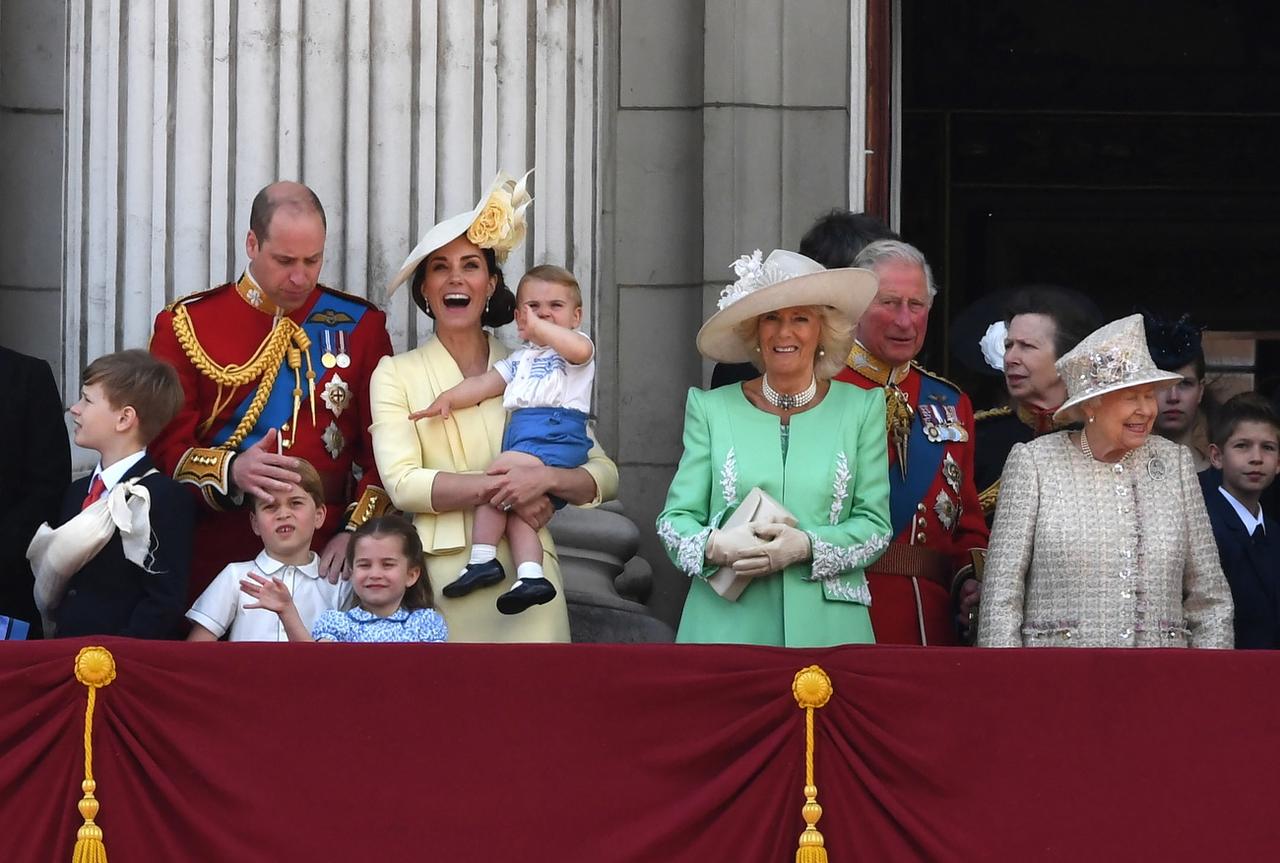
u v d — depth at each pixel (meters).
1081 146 49.06
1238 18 48.97
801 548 23.36
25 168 31.77
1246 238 49.06
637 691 21.45
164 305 28.75
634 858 21.25
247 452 24.47
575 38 30.50
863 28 32.84
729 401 24.53
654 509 32.19
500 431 24.92
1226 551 26.66
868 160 33.03
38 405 25.86
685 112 32.78
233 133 29.02
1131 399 23.67
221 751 21.27
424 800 21.28
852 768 21.47
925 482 26.20
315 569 24.50
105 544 23.30
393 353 27.73
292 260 25.00
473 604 24.38
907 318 26.14
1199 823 21.45
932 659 21.58
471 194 29.41
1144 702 21.59
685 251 32.62
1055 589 23.66
